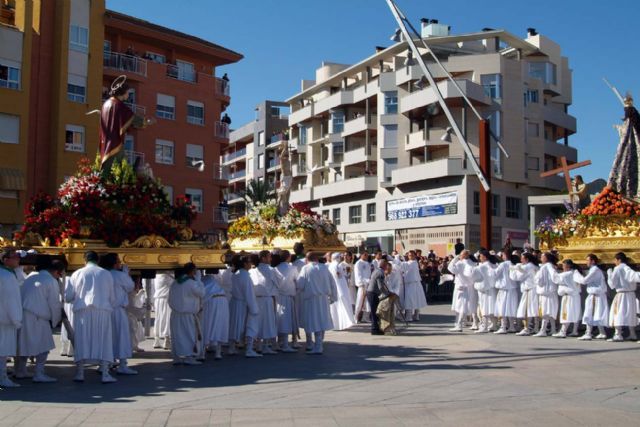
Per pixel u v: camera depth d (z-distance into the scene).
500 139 47.41
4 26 33.56
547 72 53.78
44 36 36.12
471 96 45.22
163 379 10.27
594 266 15.35
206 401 8.50
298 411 7.82
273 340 13.78
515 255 17.48
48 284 10.02
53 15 36.56
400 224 51.25
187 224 12.92
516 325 17.70
